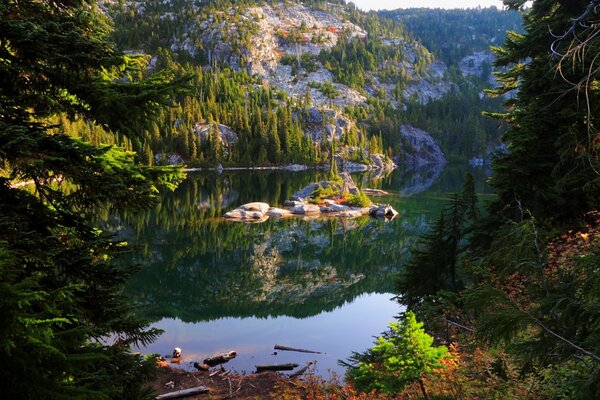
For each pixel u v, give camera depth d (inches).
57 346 110.4
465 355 343.3
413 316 277.1
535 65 550.6
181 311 923.4
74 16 195.9
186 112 4675.2
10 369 98.0
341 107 7401.6
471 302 183.8
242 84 7042.3
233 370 627.5
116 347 194.2
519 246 197.2
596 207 480.4
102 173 190.1
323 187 2411.4
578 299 165.3
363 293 1074.7
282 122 4953.3
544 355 168.6
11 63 174.1
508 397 258.1
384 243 1566.2
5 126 151.9
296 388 532.7
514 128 551.8
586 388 145.5
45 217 189.2
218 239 1574.8
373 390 307.4
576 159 485.7
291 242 1567.4
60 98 194.2
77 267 184.9
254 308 956.0
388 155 5684.1
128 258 1314.0
